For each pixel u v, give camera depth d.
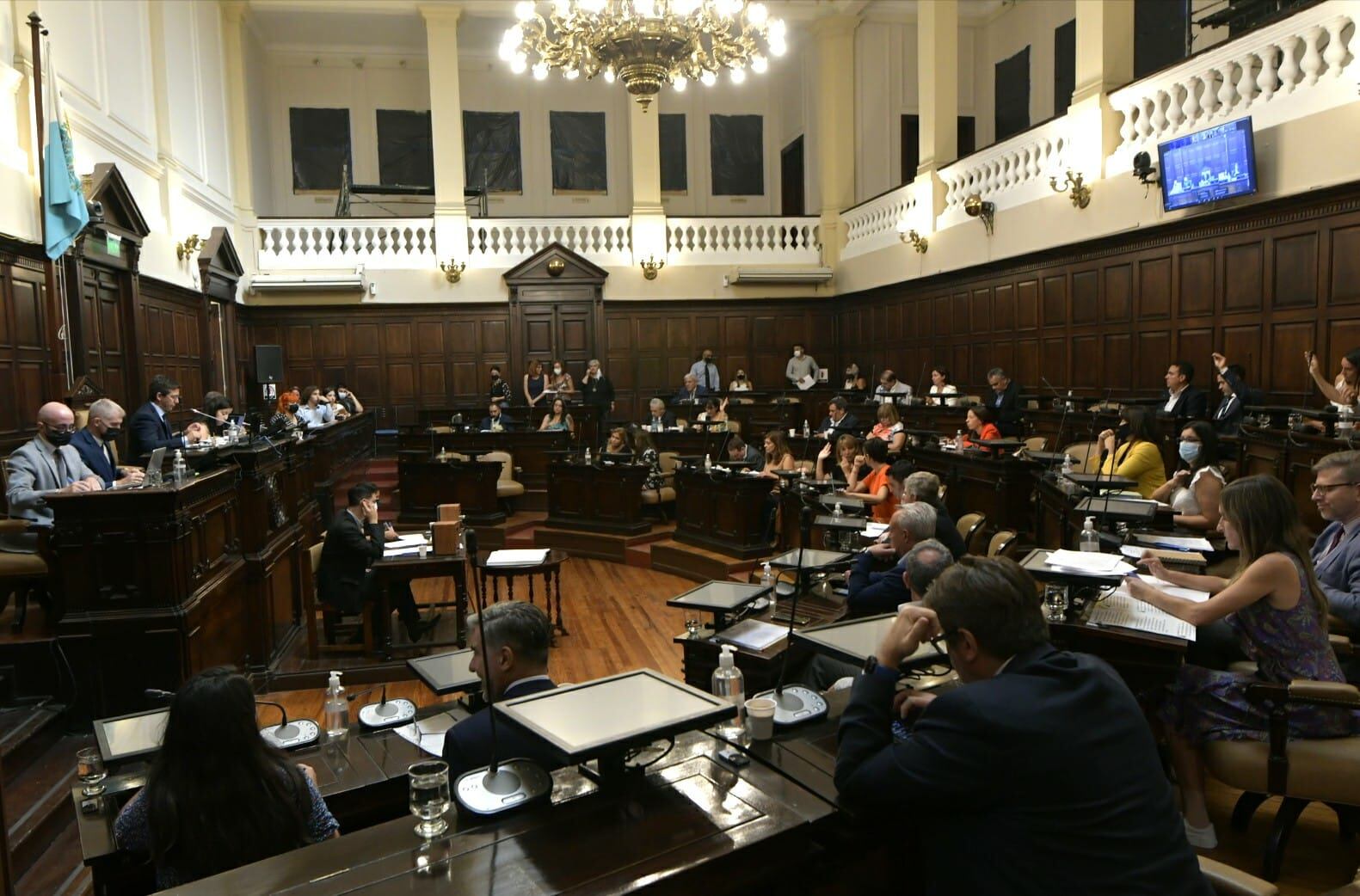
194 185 11.38
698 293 15.47
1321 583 3.23
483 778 1.75
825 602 4.13
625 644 6.02
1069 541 4.87
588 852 1.53
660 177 15.94
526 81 17.19
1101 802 1.54
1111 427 7.74
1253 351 7.61
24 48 6.69
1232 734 2.71
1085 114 9.26
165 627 4.00
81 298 7.52
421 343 14.87
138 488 4.07
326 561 5.35
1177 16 11.23
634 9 6.59
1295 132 6.99
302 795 2.03
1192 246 8.20
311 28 15.41
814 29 15.44
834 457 8.85
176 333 10.40
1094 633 2.82
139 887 2.19
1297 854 2.94
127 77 9.08
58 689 3.95
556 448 10.76
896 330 13.74
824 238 15.50
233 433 6.14
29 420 6.67
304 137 16.45
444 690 2.81
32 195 6.75
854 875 1.86
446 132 14.39
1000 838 1.57
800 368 14.98
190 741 1.91
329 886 1.46
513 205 17.27
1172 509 4.67
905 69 15.46
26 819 3.15
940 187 12.27
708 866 1.51
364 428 12.55
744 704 2.21
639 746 1.61
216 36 12.79
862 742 1.72
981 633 1.75
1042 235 10.08
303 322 14.54
